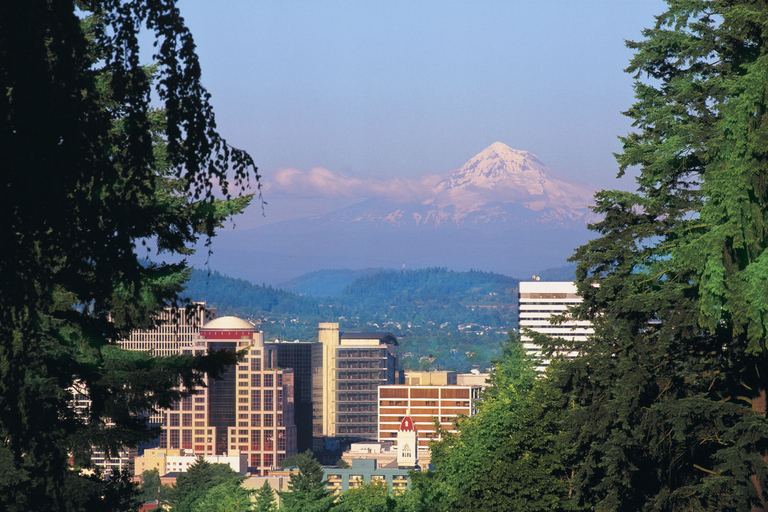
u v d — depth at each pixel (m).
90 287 34.41
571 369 58.16
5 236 27.94
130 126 27.88
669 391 53.62
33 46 25.77
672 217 56.34
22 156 26.59
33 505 39.22
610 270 59.16
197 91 27.62
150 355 48.62
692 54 55.31
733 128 46.84
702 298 46.75
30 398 37.22
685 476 53.88
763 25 47.78
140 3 26.91
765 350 47.75
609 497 53.50
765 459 47.38
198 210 37.94
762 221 46.50
